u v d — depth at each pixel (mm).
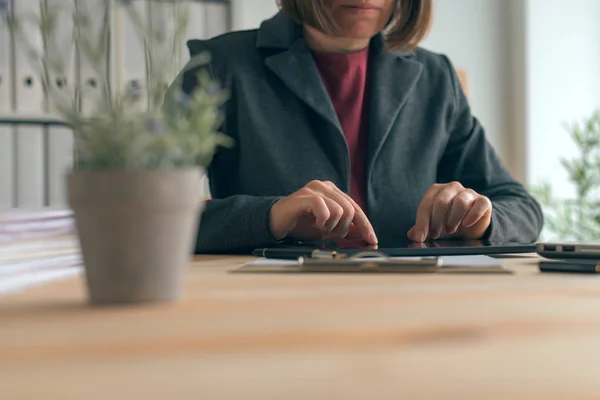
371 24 1403
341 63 1482
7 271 546
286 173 1370
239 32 1520
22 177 2145
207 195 2258
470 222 1081
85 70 1892
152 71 491
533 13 3238
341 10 1376
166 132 422
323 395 240
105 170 416
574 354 303
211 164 1442
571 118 3311
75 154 435
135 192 417
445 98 1532
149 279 433
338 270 654
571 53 3305
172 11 510
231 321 370
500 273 639
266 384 252
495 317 387
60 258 616
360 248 874
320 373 267
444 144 1527
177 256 442
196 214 461
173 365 276
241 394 240
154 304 437
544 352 306
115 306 430
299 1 1380
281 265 692
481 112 3244
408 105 1497
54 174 2182
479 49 3234
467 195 1091
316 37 1468
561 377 268
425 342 322
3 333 340
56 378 258
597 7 3334
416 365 281
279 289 517
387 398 239
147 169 421
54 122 2189
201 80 428
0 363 279
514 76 3275
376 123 1437
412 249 830
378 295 481
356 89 1493
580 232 3131
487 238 1142
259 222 1008
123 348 304
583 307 425
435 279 591
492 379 264
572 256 742
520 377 268
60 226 620
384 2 1400
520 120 3258
